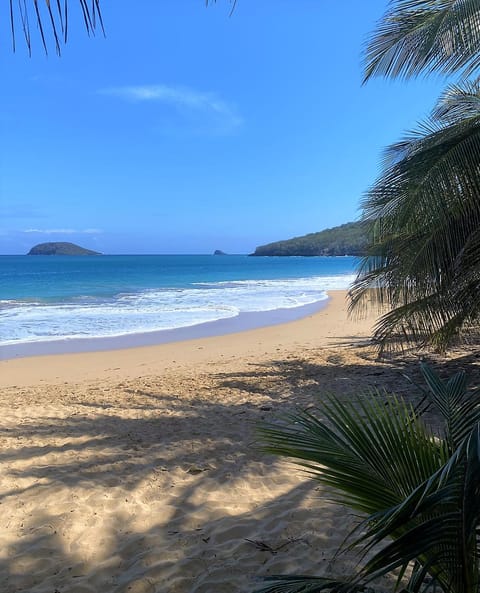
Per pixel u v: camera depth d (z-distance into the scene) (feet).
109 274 182.09
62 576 9.04
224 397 23.20
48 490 12.66
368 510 5.87
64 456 15.31
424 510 4.30
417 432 6.56
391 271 19.04
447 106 22.00
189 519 11.17
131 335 49.03
